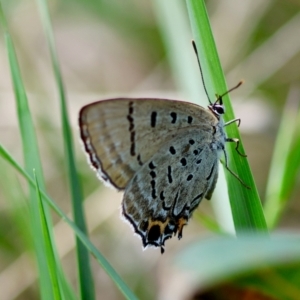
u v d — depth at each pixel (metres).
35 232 0.20
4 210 0.24
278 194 0.21
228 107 0.20
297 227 0.23
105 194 0.24
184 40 0.23
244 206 0.20
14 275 0.23
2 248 0.24
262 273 0.18
